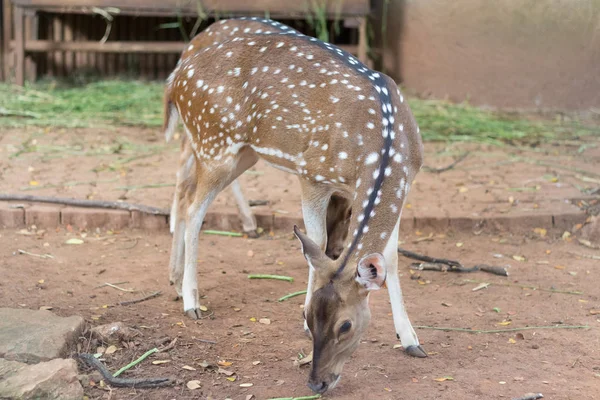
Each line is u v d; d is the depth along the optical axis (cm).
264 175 761
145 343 444
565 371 426
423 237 636
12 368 385
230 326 476
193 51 570
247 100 463
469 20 1032
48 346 409
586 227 650
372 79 442
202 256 593
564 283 555
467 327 482
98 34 1125
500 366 431
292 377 414
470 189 720
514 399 390
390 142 420
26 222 630
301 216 647
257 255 599
